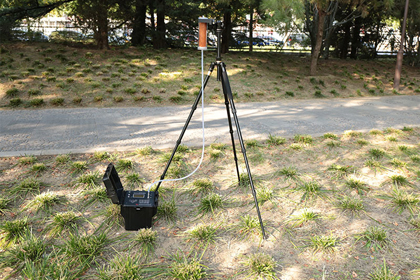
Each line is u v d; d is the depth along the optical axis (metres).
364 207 3.60
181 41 17.89
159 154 5.17
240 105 9.95
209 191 3.95
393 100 11.93
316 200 3.77
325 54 19.62
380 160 5.05
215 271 2.60
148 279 2.46
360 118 8.49
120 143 5.72
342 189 4.05
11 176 4.20
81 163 4.46
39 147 5.38
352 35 21.88
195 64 13.64
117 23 16.88
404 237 3.04
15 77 10.16
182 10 14.88
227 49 18.05
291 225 3.25
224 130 6.81
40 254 2.68
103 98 9.56
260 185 4.14
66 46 15.06
